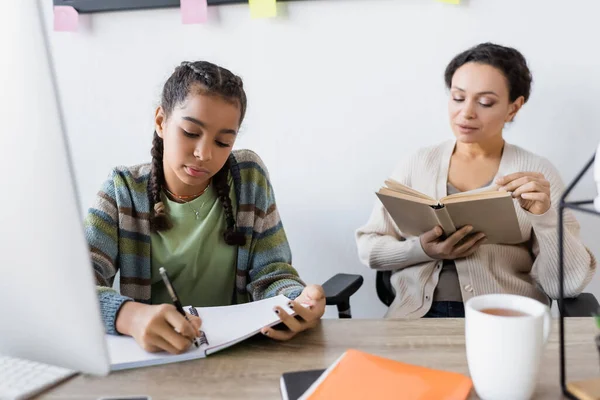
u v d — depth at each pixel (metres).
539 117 1.63
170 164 1.22
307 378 0.71
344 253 1.80
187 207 1.29
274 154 1.78
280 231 1.40
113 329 0.89
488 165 1.50
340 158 1.75
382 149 1.73
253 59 1.73
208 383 0.74
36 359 0.72
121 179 1.26
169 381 0.74
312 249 1.81
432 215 1.30
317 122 1.74
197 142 1.17
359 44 1.68
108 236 1.23
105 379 0.75
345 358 0.75
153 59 1.77
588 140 1.62
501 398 0.65
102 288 0.97
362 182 1.75
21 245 0.65
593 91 1.60
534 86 1.62
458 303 1.42
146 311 0.86
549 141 1.64
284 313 0.87
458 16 1.62
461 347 0.82
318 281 1.83
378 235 1.56
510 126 1.65
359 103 1.71
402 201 1.30
